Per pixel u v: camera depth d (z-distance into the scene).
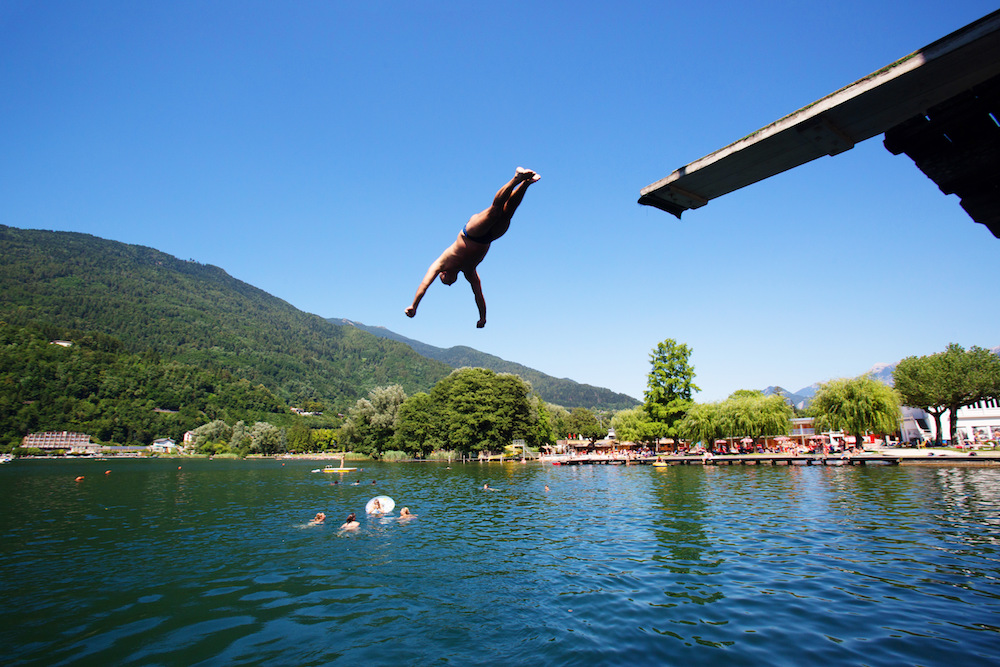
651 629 9.98
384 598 12.22
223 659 8.99
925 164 4.00
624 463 71.06
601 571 14.23
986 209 4.11
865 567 13.77
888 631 9.52
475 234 4.25
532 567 14.84
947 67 3.12
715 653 8.79
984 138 3.69
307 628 10.39
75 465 90.88
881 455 51.00
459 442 86.75
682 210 5.15
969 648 8.73
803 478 40.03
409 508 28.00
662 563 14.90
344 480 50.00
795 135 3.79
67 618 10.98
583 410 141.88
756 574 13.42
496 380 89.50
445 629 10.25
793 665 8.24
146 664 8.80
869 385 55.00
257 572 14.58
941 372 61.22
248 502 31.86
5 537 20.11
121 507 29.47
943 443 66.31
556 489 37.53
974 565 13.77
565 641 9.52
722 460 62.50
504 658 8.89
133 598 12.31
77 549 17.73
